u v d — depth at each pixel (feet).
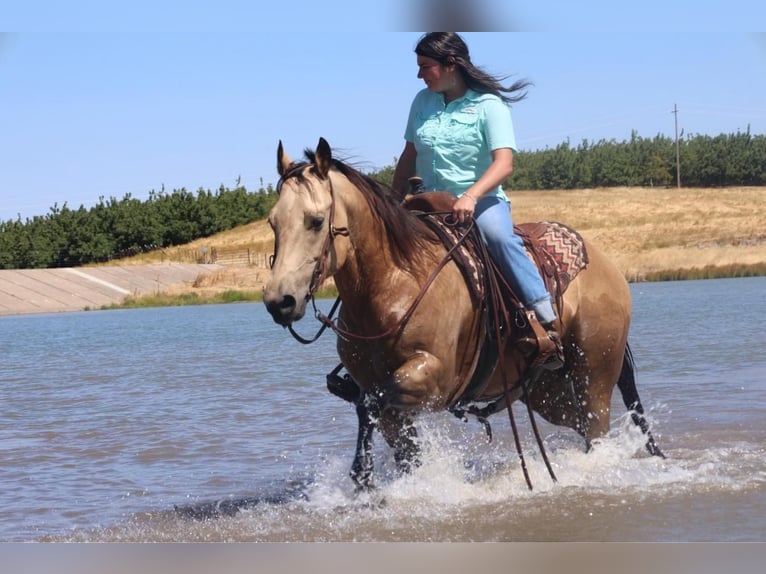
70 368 61.00
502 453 27.53
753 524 19.56
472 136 21.25
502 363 20.68
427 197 20.94
